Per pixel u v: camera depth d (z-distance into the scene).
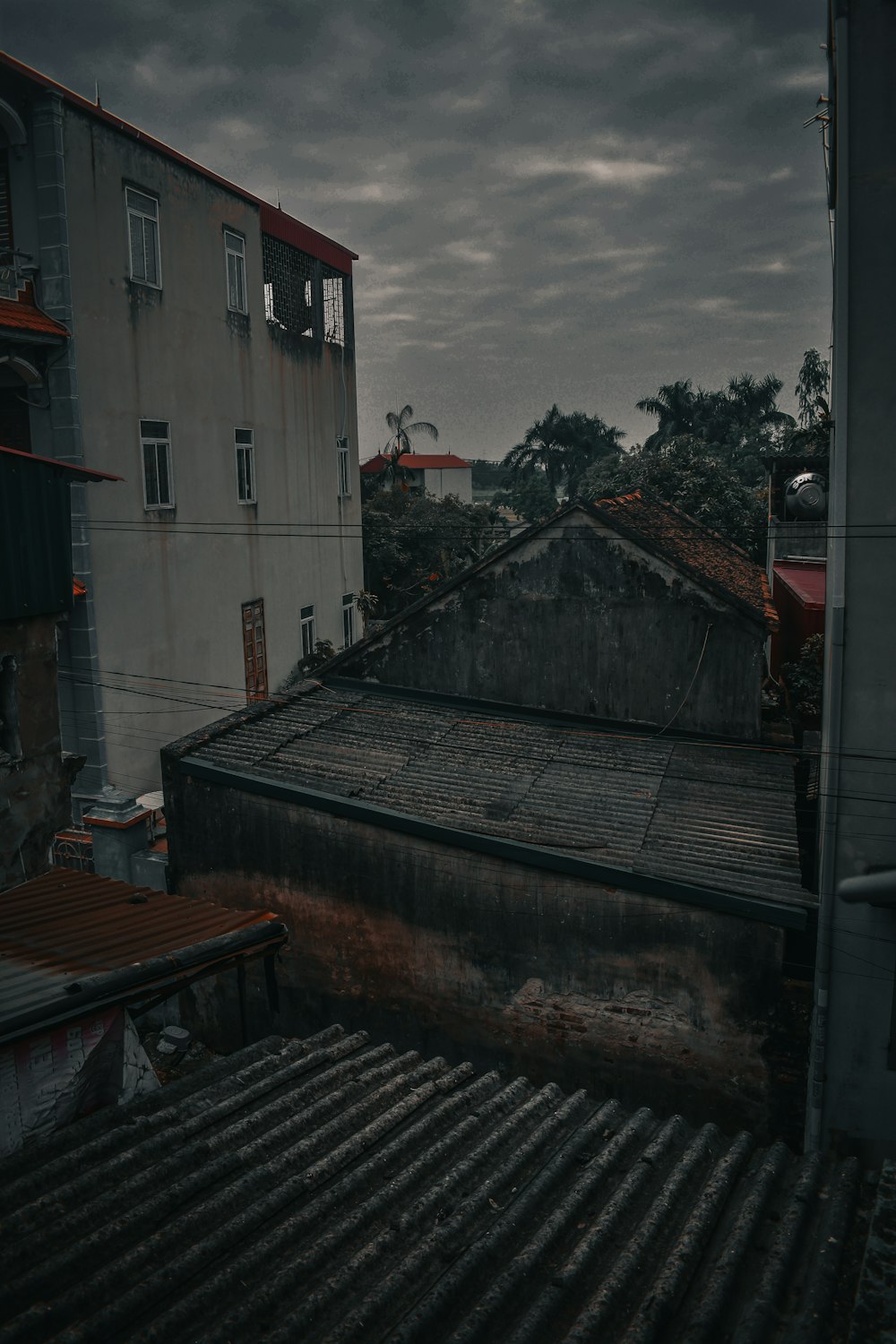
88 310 15.34
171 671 18.09
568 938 10.02
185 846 12.16
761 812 11.14
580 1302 3.61
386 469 40.38
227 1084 5.39
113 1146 4.57
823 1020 8.98
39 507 8.99
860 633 8.78
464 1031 10.82
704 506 30.72
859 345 8.51
